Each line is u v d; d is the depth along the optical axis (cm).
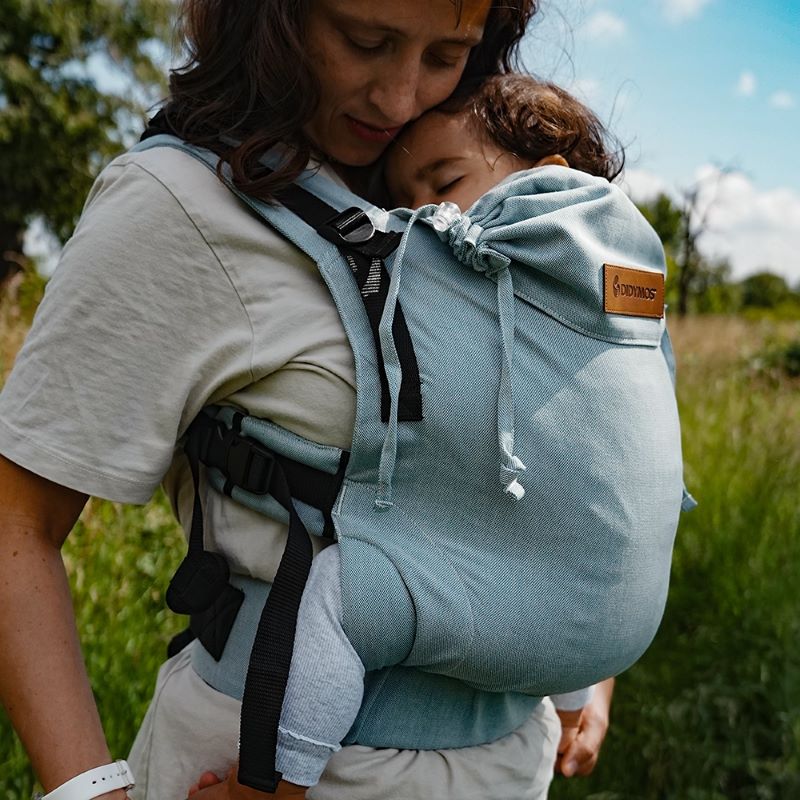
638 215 137
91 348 119
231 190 124
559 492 122
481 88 152
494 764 135
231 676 131
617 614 126
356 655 119
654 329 136
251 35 128
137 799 142
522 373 122
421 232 126
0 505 122
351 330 120
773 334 880
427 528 122
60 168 1598
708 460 436
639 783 306
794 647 318
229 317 122
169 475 145
